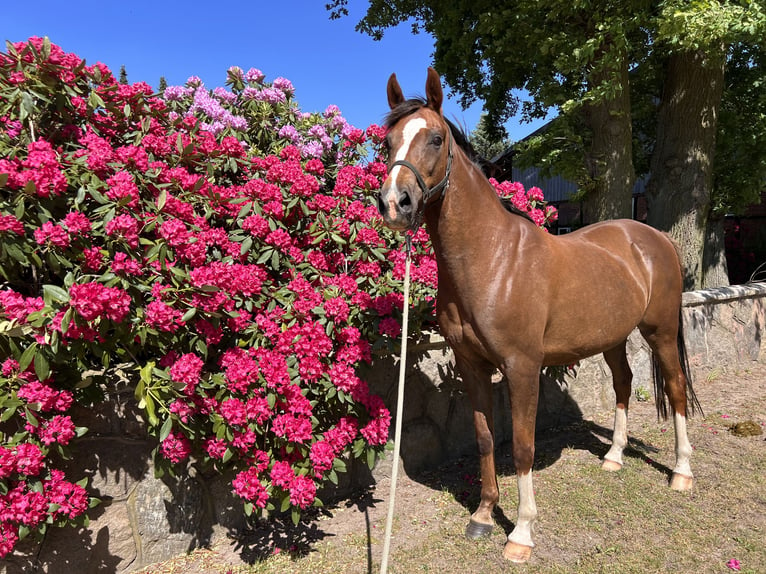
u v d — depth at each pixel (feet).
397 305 8.16
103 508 6.46
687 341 15.07
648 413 12.59
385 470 9.37
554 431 11.66
